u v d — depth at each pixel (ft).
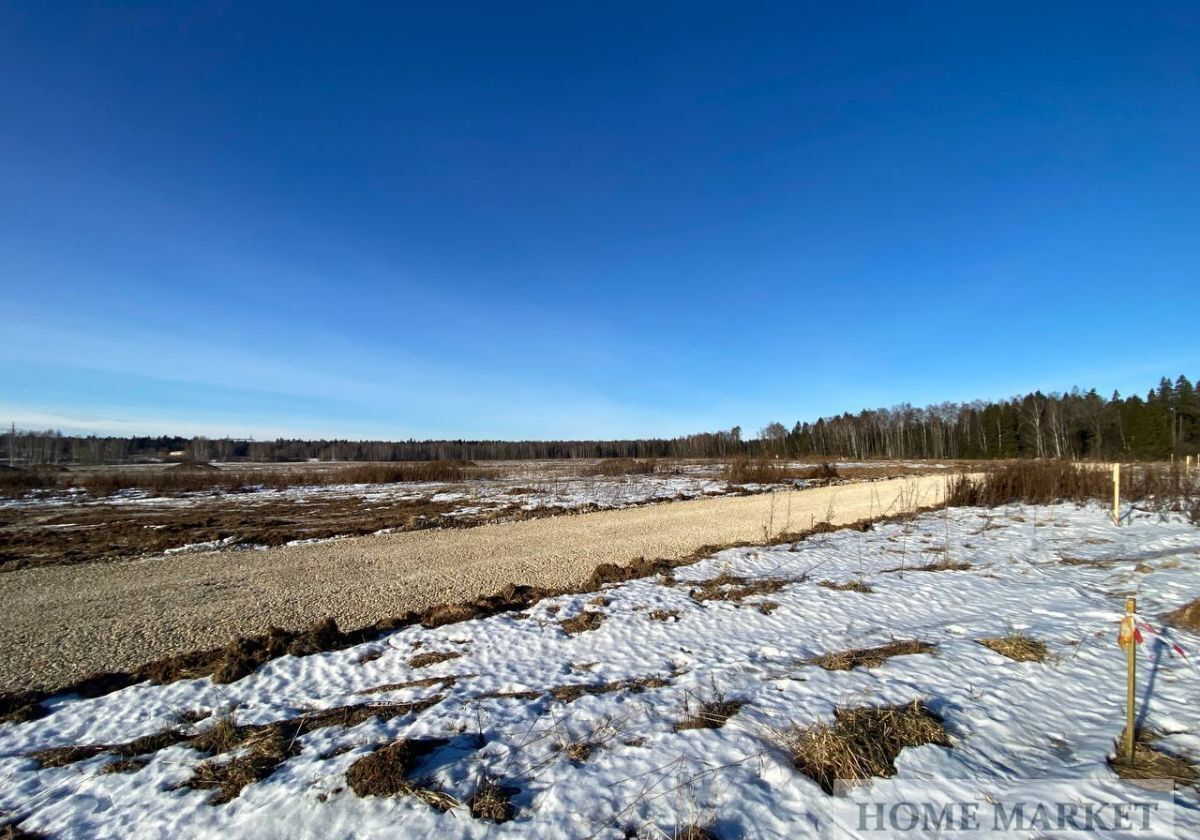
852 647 19.47
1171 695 15.11
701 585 29.58
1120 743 12.86
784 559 34.71
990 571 29.91
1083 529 41.96
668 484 101.40
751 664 17.94
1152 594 24.35
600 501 74.43
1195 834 9.87
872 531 44.19
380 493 89.61
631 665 19.03
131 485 97.66
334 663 20.38
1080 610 22.62
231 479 105.60
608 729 14.08
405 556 41.01
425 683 18.24
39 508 71.00
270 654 21.27
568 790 11.53
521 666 19.33
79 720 16.69
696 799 11.14
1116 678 16.21
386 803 11.27
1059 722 13.94
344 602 29.86
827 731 12.96
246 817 11.17
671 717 14.67
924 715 13.93
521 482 108.37
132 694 18.30
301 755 13.51
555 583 33.04
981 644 18.84
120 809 11.89
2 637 25.13
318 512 66.39
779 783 11.62
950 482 62.80
